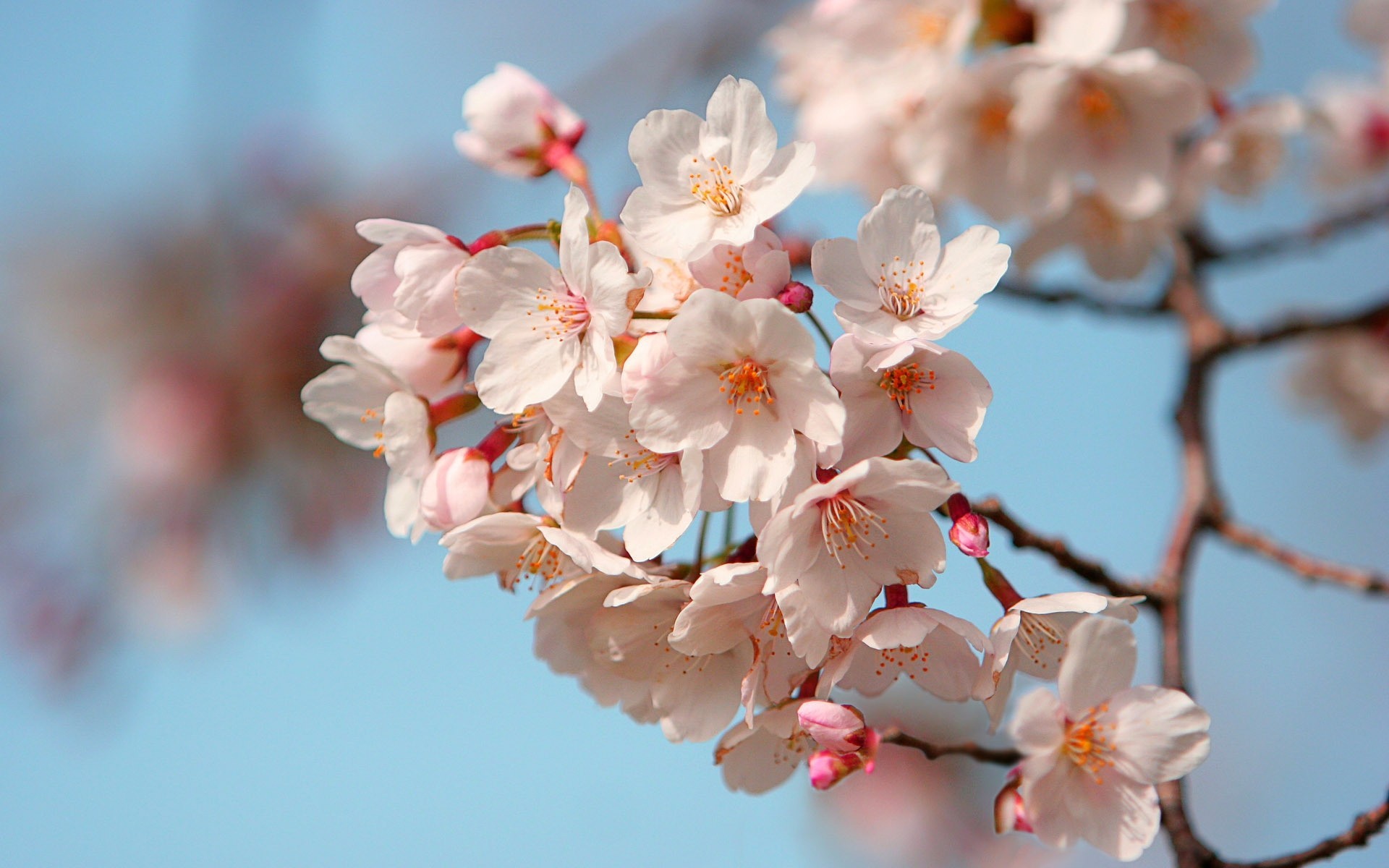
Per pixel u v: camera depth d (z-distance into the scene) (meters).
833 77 1.04
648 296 0.89
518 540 0.89
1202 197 1.01
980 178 1.00
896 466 0.87
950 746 0.89
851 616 0.87
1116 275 1.02
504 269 0.88
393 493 0.91
